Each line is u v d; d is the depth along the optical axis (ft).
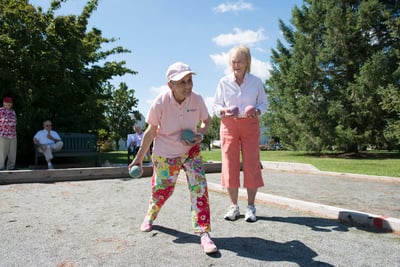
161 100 9.14
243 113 11.36
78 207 13.16
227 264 7.65
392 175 24.02
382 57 54.54
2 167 24.31
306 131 65.21
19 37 31.07
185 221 11.22
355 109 58.39
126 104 113.80
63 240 9.16
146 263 7.63
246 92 11.75
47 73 32.76
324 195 16.60
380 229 10.48
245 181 11.73
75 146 29.91
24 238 9.27
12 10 30.76
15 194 15.89
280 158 49.01
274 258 8.04
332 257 8.14
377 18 57.67
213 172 27.35
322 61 62.23
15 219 11.21
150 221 10.07
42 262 7.61
